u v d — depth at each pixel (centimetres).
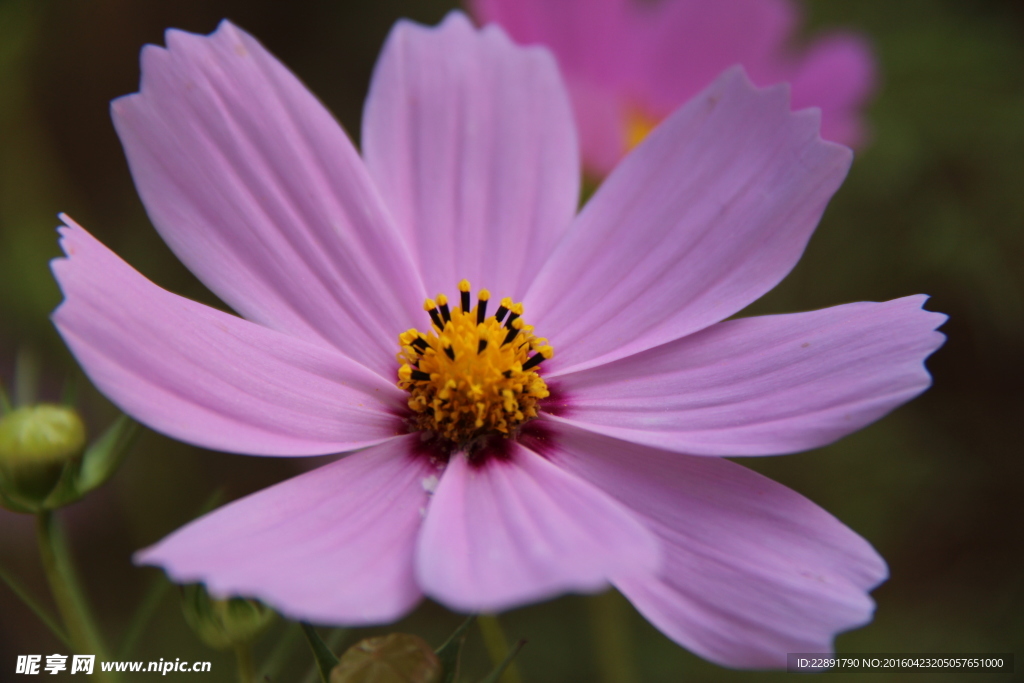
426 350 26
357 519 25
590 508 24
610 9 29
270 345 25
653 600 25
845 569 25
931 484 35
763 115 26
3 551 33
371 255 26
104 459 26
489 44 27
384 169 27
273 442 25
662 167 27
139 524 32
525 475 25
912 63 35
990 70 35
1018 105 35
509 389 26
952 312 37
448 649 25
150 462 32
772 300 35
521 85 27
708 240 26
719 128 26
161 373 24
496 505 25
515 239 27
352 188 26
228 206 26
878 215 36
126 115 25
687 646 25
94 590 34
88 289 24
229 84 26
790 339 26
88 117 40
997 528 35
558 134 27
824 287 36
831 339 25
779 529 25
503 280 27
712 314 26
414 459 26
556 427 26
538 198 27
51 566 26
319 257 26
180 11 41
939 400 37
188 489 32
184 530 24
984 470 35
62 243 24
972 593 34
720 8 31
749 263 26
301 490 25
